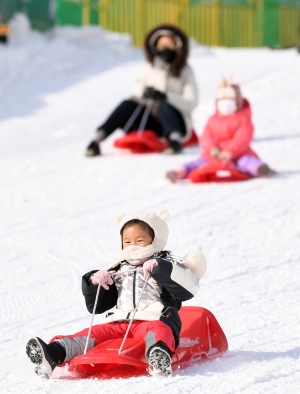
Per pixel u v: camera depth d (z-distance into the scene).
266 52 61.31
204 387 8.94
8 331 13.07
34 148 34.44
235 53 61.88
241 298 13.92
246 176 24.17
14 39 56.41
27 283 16.06
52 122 41.62
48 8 60.53
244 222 19.61
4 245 19.27
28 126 40.94
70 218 21.28
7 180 27.00
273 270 15.77
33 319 13.66
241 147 24.14
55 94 49.75
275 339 11.38
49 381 9.73
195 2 76.38
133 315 10.13
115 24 72.75
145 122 31.05
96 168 27.88
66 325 13.16
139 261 10.73
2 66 52.12
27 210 22.62
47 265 17.33
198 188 23.56
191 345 10.34
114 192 23.89
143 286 10.43
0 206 23.34
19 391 9.33
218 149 24.50
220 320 12.63
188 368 9.91
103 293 10.80
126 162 28.73
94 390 9.00
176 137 30.06
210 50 63.84
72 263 17.38
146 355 9.41
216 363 10.12
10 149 34.56
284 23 80.38
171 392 8.74
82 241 19.06
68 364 10.15
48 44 57.72
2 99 48.50
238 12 77.81
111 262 17.27
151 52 31.83
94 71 55.53
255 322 12.39
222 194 22.53
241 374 9.46
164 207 21.55
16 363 11.11
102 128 30.84
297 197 21.59
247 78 47.00
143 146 31.14
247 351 10.77
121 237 10.99
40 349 9.61
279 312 12.89
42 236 19.78
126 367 10.13
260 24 78.75
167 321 9.92
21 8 58.00
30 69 53.09
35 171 28.17
